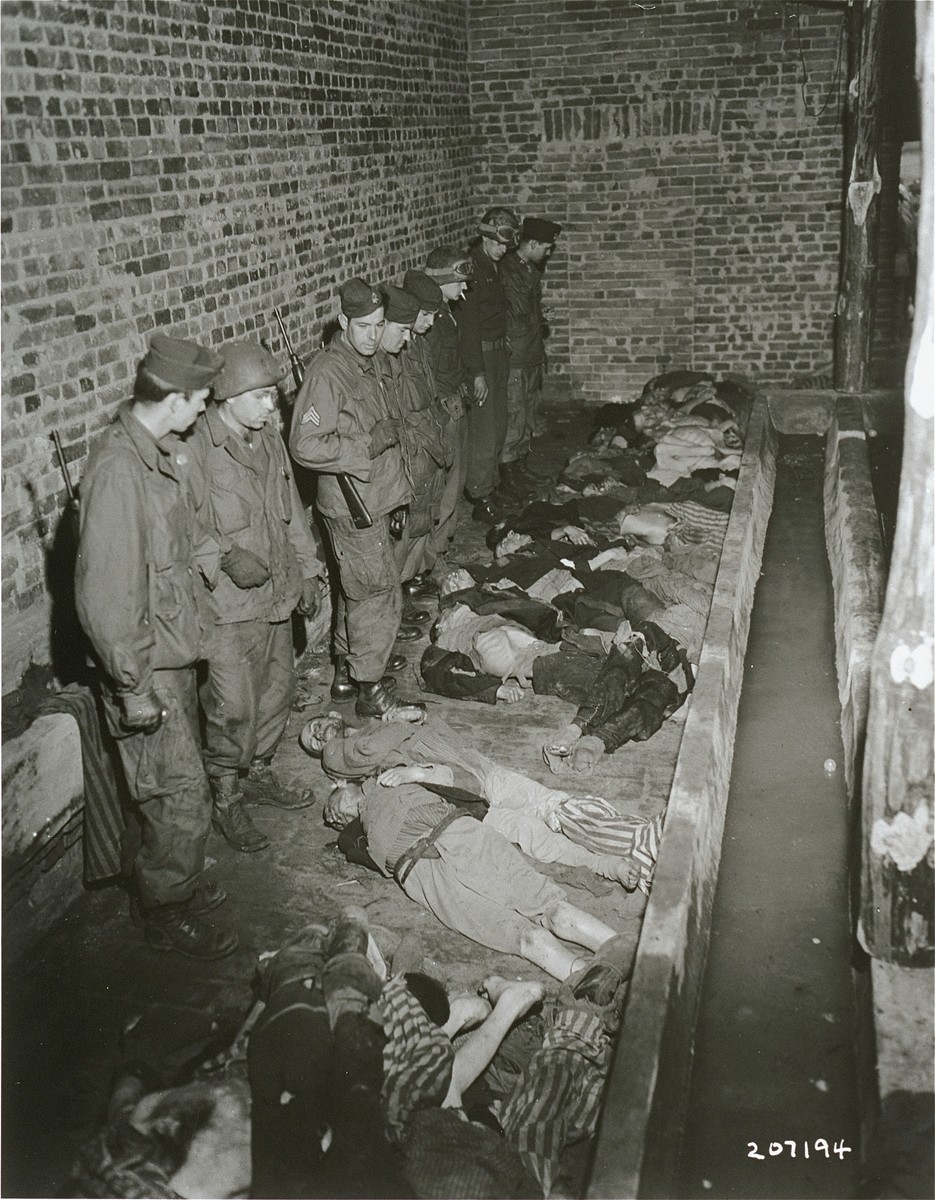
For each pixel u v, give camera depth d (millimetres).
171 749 3689
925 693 2893
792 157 9508
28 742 3779
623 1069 2785
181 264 5035
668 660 5188
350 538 5043
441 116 9133
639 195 9906
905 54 8953
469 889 3799
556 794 4266
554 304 10438
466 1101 3141
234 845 4410
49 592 4145
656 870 3584
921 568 2832
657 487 7773
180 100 4973
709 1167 3020
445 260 6605
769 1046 3428
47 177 4062
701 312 10141
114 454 3428
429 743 4348
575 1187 2898
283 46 6078
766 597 6598
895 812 3002
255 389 3969
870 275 9141
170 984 3729
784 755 4992
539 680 5332
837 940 3863
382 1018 3102
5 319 3871
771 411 9609
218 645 4164
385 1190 2615
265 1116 2777
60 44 4113
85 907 4133
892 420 9047
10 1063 3398
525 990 3371
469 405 7191
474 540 7609
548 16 9555
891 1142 2697
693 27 9328
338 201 6977
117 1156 2809
